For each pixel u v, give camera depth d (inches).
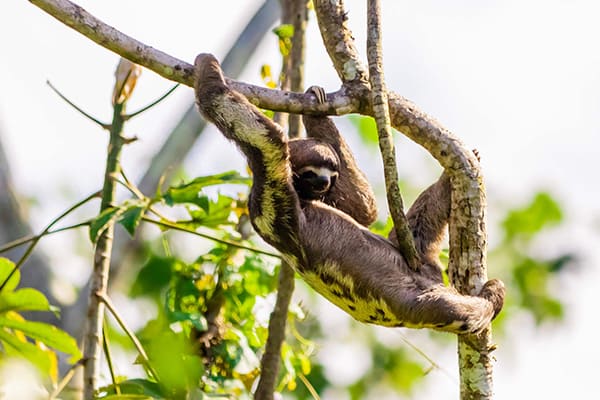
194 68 516.7
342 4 542.3
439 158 523.8
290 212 516.1
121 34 504.1
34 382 547.8
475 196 518.0
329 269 519.5
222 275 627.8
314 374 842.8
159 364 514.9
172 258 642.2
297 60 673.6
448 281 560.4
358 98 526.3
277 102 519.5
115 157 582.6
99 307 565.0
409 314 510.6
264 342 641.0
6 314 563.8
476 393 517.0
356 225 532.7
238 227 663.1
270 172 510.0
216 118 508.7
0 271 556.4
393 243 542.6
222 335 616.4
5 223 772.0
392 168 500.4
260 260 638.5
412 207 559.8
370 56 506.3
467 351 520.7
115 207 562.9
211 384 601.9
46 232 556.7
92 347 559.8
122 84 587.5
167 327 598.2
